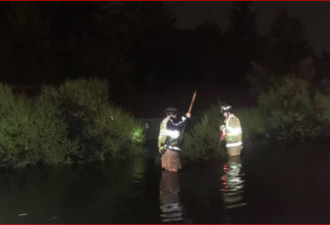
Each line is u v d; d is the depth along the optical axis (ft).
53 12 103.14
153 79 105.09
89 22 108.17
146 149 45.93
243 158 40.86
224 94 102.58
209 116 54.13
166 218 23.47
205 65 116.67
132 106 74.33
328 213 23.95
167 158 35.35
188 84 111.34
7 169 36.86
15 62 73.82
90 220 23.35
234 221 22.84
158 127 54.03
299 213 24.02
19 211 25.00
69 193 28.78
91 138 41.60
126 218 23.59
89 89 47.34
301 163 37.96
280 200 26.50
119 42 109.29
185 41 122.83
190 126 56.03
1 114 40.45
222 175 33.58
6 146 38.65
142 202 26.48
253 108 60.13
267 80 86.94
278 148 46.85
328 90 73.61
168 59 114.73
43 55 77.20
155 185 30.63
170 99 90.43
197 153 40.91
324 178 32.12
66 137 39.55
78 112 43.32
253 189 29.14
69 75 75.77
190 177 33.01
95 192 28.96
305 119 58.29
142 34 118.32
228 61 119.96
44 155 38.78
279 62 117.80
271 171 34.78
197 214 24.03
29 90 66.49
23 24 80.07
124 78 76.54
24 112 39.83
